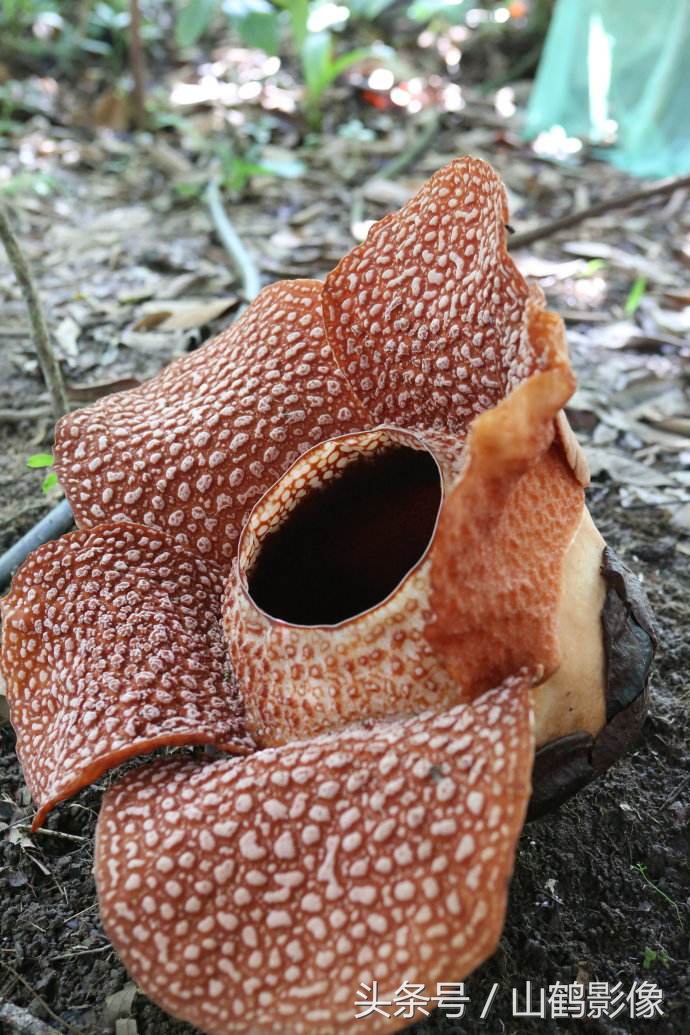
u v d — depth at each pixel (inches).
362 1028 26.4
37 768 33.0
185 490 37.3
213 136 101.2
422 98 109.5
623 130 95.3
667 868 38.0
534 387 26.4
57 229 84.1
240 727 32.2
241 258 74.8
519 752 27.0
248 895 28.2
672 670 45.4
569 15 94.0
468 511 26.9
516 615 29.0
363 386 36.7
